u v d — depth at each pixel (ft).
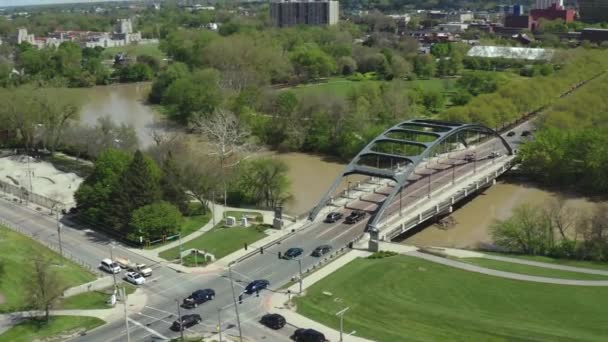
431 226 444.55
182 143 536.42
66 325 284.41
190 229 409.28
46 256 358.43
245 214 439.22
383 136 511.40
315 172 584.40
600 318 280.92
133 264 348.38
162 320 289.33
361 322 283.79
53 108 608.60
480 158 574.97
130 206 393.29
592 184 508.94
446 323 280.72
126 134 584.81
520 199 501.56
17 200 479.00
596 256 357.00
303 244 377.91
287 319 287.69
